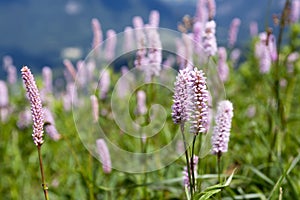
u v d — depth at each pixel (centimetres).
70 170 92
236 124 95
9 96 134
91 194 76
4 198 102
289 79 95
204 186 72
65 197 90
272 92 87
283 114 81
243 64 126
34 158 108
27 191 101
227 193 74
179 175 81
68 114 120
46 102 112
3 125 120
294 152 85
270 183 73
